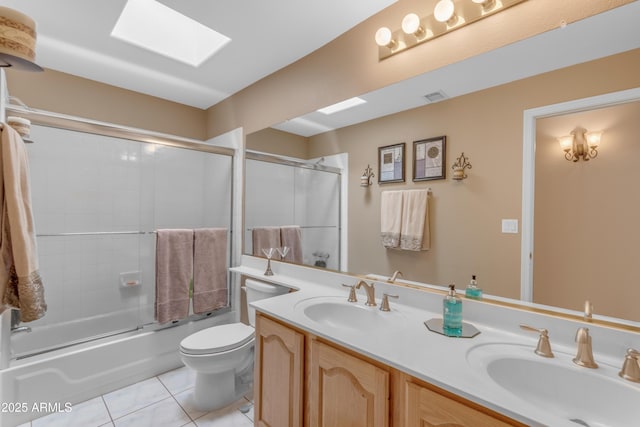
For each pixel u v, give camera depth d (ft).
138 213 9.37
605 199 3.38
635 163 3.21
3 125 3.85
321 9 5.46
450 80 4.67
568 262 3.63
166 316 7.68
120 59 7.29
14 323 6.24
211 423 5.82
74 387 6.37
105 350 6.82
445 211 4.78
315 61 6.77
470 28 4.45
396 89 5.33
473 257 4.46
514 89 4.06
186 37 7.27
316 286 6.36
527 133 3.94
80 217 8.43
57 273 8.11
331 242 6.46
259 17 5.68
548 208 3.78
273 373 4.83
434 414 2.91
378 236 5.67
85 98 8.30
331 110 6.44
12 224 3.81
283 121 7.56
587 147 3.50
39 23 5.87
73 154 8.29
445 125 4.76
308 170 6.98
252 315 7.23
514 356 3.36
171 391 6.88
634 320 3.21
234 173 9.25
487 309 4.17
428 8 4.86
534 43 3.91
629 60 3.27
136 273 9.31
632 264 3.22
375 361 3.48
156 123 9.61
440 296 4.71
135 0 5.99
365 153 5.86
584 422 2.90
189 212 10.28
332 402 3.90
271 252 7.36
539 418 2.29
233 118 9.34
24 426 5.63
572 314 3.59
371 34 5.67
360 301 5.30
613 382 2.89
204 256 8.44
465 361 3.19
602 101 3.41
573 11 3.63
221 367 6.09
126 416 5.98
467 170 4.53
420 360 3.20
